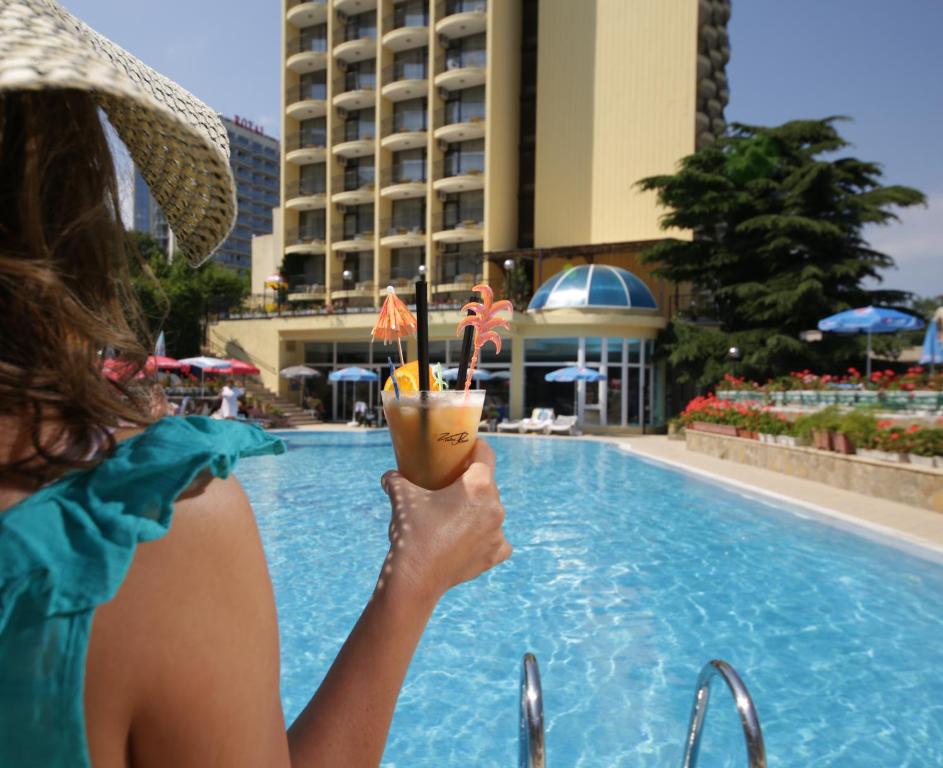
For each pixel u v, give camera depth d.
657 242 28.06
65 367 0.47
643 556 7.21
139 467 0.44
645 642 4.89
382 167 35.09
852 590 6.04
